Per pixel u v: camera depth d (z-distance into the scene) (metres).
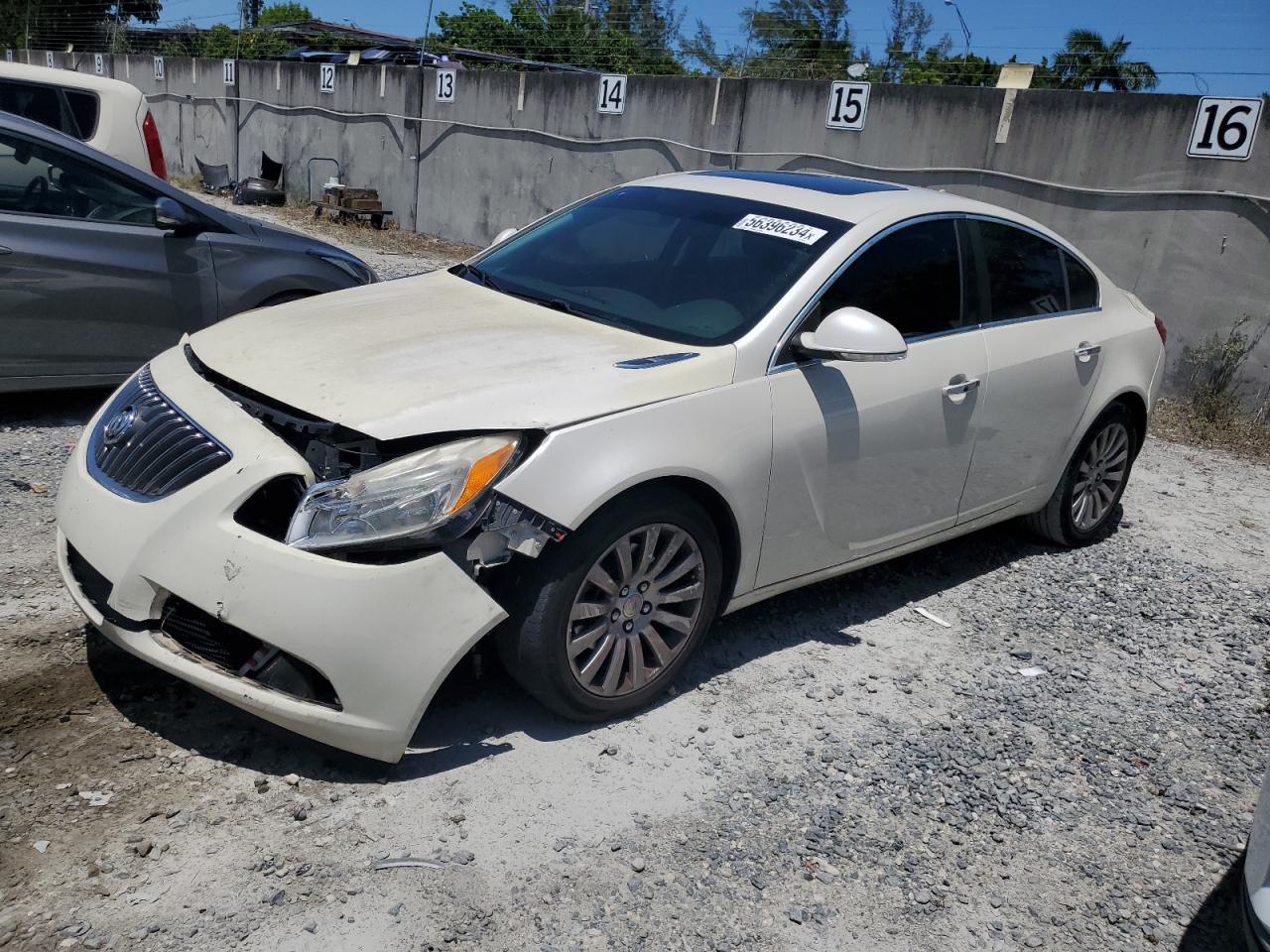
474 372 3.32
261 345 3.58
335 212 17.61
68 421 6.05
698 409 3.47
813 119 11.87
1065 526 5.50
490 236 15.86
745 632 4.33
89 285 5.77
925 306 4.35
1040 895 3.04
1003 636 4.61
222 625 3.01
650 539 3.39
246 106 20.72
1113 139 9.55
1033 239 5.02
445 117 16.17
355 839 2.91
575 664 3.36
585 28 23.34
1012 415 4.70
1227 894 3.13
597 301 4.09
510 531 3.04
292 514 3.05
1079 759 3.74
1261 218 8.73
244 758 3.19
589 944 2.65
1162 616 5.00
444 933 2.63
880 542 4.34
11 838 2.77
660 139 13.45
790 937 2.76
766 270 4.01
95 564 3.12
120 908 2.59
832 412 3.85
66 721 3.27
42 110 8.18
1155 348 5.61
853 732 3.72
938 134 10.80
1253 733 4.04
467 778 3.21
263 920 2.61
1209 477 7.50
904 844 3.18
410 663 2.96
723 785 3.34
